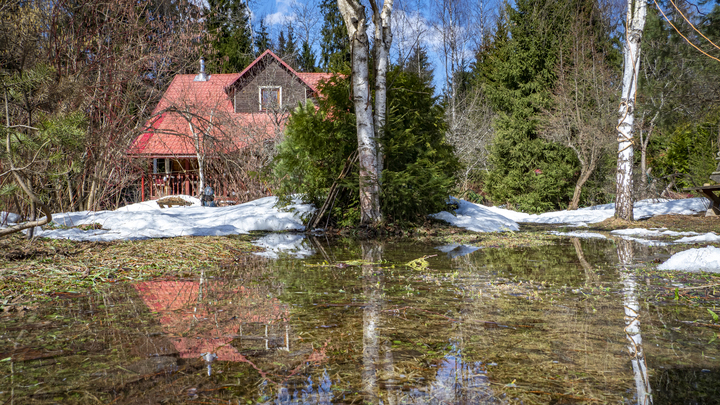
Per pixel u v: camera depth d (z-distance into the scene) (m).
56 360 2.02
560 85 18.36
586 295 3.39
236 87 21.42
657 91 12.88
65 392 1.67
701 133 17.22
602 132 17.64
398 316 2.79
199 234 7.64
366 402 1.58
